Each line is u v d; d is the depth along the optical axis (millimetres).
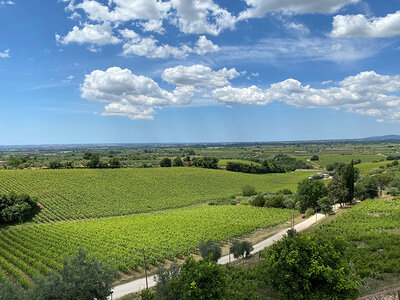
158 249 49625
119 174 128250
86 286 19547
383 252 33594
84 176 117688
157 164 166500
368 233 41062
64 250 49719
